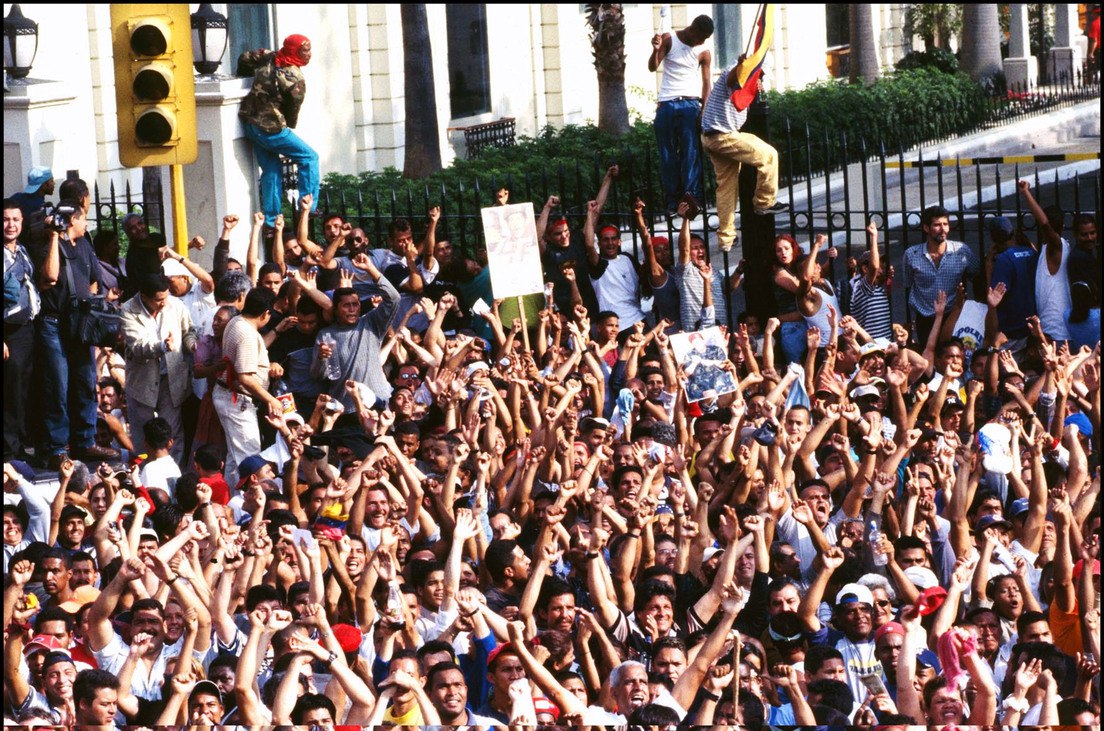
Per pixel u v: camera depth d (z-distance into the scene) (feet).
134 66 105.91
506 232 116.57
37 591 76.95
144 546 78.07
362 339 108.37
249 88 134.72
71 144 162.50
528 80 253.24
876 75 297.33
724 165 128.16
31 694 68.49
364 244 123.75
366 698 67.21
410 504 88.12
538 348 118.01
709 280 123.75
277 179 137.59
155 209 158.81
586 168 186.19
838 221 186.19
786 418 94.84
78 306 101.30
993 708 70.33
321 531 78.13
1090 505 90.58
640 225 126.31
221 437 104.68
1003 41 371.15
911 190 206.69
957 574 77.56
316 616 71.00
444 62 231.71
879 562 84.79
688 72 140.05
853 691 75.46
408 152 210.59
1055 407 103.35
